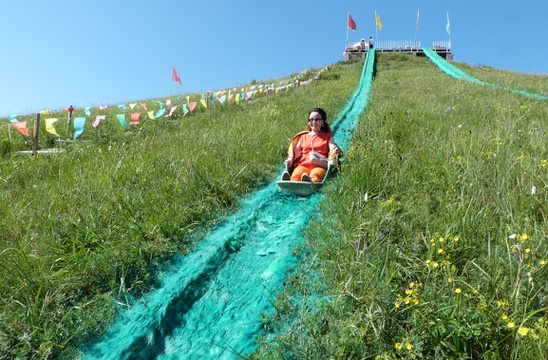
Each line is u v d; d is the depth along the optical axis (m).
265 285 3.67
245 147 7.66
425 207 4.28
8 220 4.66
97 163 7.05
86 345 3.14
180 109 15.25
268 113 12.08
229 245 4.43
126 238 4.32
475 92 15.98
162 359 3.00
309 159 6.33
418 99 14.54
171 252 4.27
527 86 18.14
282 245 4.32
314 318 3.04
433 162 5.61
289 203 5.54
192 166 6.00
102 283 3.76
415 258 3.44
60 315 3.32
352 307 3.01
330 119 11.89
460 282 2.99
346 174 5.64
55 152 8.28
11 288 3.41
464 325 2.52
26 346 2.99
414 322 2.66
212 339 3.12
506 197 4.20
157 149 7.84
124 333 3.23
